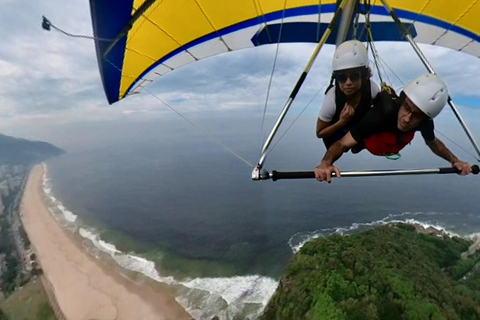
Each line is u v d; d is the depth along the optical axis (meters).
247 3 7.16
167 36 7.25
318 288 40.81
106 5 4.95
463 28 7.25
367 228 79.56
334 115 4.21
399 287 38.84
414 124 3.43
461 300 39.84
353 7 4.55
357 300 37.72
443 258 53.78
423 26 7.43
